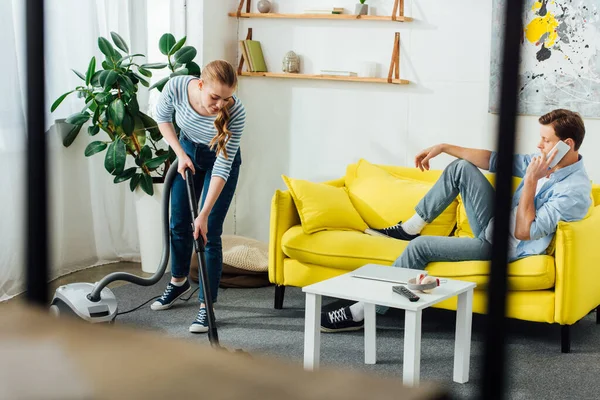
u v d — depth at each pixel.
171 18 4.60
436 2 4.29
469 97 4.28
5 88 3.56
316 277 3.69
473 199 3.41
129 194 4.73
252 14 4.70
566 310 3.15
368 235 3.77
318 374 0.20
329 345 3.30
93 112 4.39
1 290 3.67
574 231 3.11
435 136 4.38
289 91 4.72
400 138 4.46
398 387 0.20
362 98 4.53
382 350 3.24
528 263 3.17
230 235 4.59
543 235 3.17
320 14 4.52
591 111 3.94
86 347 0.22
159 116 3.36
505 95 0.27
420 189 4.00
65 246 4.39
